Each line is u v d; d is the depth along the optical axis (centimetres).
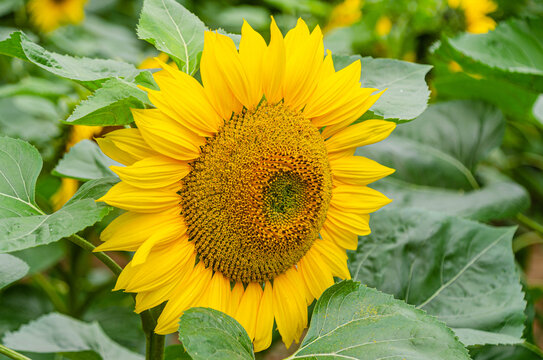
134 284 121
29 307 210
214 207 123
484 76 162
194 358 115
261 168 124
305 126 126
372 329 120
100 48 223
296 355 120
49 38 228
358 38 202
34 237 117
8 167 124
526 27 160
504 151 248
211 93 123
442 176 165
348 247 129
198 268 124
